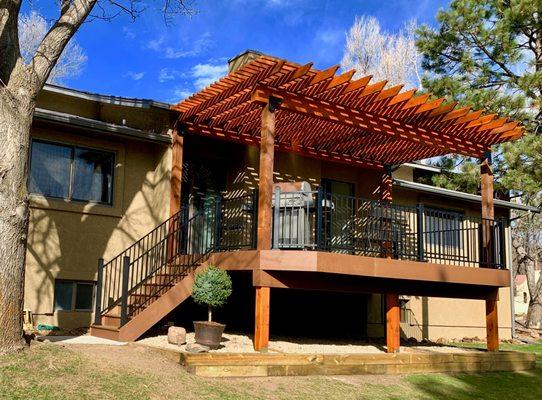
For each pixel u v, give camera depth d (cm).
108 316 939
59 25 702
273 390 704
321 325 1316
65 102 1070
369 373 874
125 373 637
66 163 1042
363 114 998
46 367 602
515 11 1938
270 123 885
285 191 971
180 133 1100
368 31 3462
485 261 1113
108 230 1066
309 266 839
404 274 955
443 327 1511
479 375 984
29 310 955
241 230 1176
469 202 1634
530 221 2566
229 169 1263
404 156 1321
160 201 1095
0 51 660
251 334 1035
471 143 1140
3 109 653
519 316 3578
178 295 902
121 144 1099
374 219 1106
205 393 634
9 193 643
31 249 977
